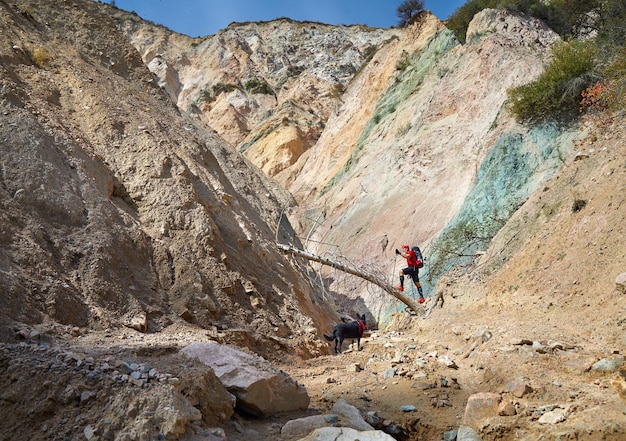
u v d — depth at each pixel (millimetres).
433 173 18094
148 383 4043
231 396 4562
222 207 10969
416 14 31516
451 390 5812
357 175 22656
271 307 9617
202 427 3979
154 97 14562
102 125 10219
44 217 7293
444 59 23781
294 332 9344
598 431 3939
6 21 11547
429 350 7945
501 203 13656
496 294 9172
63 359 4312
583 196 9250
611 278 6914
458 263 13195
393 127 23656
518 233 10742
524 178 13688
